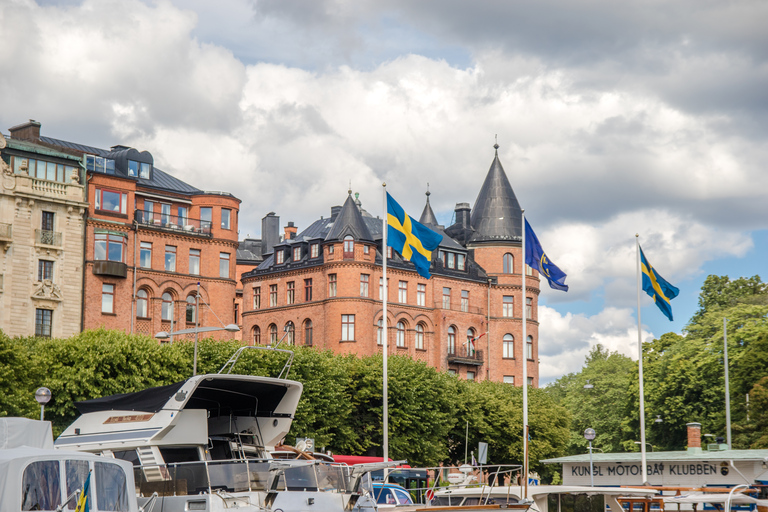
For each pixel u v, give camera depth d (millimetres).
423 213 110625
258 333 101812
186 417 19172
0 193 67812
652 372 93188
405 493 34000
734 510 31453
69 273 70938
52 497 14289
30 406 48781
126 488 15250
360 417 67250
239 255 115062
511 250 106875
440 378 71750
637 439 93750
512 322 105438
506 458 79500
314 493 18016
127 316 74562
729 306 98812
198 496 17719
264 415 20984
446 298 102125
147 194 77938
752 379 75750
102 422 19891
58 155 71750
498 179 110125
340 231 95250
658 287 50000
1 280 67188
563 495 23938
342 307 93688
